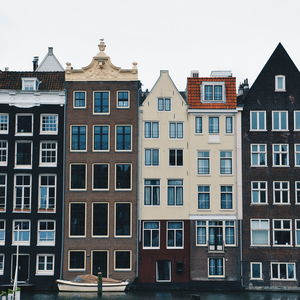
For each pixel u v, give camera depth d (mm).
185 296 40781
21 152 46094
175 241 45344
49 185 45719
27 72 49031
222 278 44688
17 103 46375
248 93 46531
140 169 45812
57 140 46062
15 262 45031
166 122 46312
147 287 44500
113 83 46531
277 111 46312
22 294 41656
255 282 44531
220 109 46062
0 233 45375
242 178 45625
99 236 45156
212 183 45719
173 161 46062
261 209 45312
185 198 45594
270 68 46781
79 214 45406
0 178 45781
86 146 45969
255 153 45969
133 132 46062
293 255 44844
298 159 46000
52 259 45094
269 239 45031
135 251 44969
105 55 46875
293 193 45562
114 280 43344
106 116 46219
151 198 45656
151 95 46594
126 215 45406
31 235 45125
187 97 47375
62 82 48156
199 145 46094
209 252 44969
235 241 45156
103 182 45719
